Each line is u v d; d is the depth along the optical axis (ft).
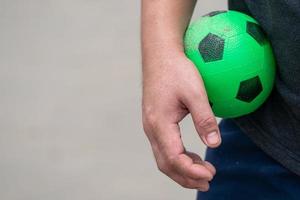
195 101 7.08
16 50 20.07
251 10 7.80
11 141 16.56
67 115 17.16
